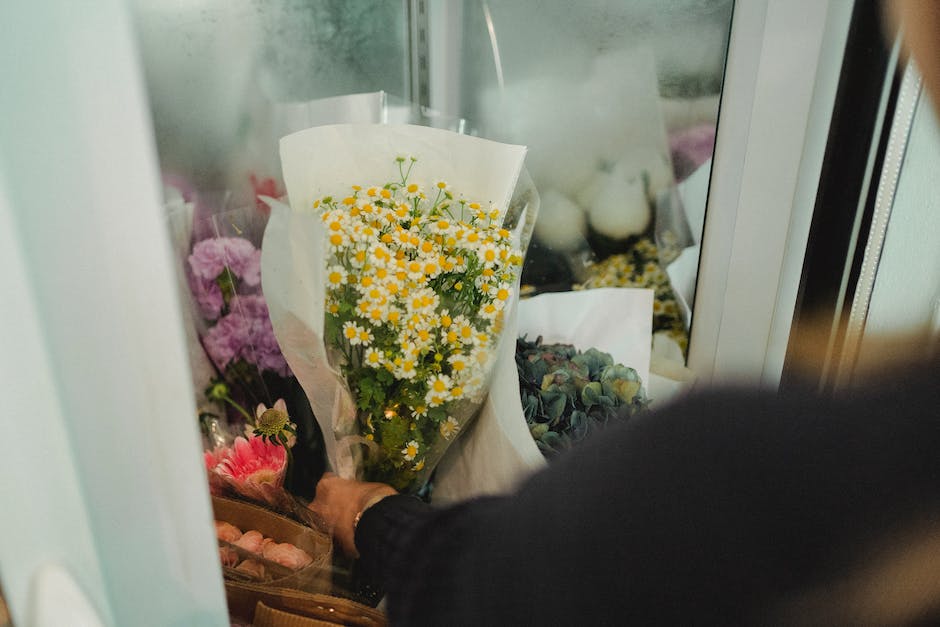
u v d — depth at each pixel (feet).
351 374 2.10
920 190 1.92
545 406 2.36
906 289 2.00
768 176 2.35
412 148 2.32
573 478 0.87
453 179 2.32
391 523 1.62
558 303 2.60
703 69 2.41
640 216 2.74
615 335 2.56
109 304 0.72
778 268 2.39
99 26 0.64
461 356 2.08
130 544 0.82
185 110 2.29
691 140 2.52
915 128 1.90
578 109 2.75
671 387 2.60
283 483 2.10
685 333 2.80
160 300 0.75
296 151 2.26
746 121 2.36
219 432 2.11
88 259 0.70
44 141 0.64
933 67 0.62
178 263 2.11
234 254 2.18
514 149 2.20
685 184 2.59
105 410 0.76
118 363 0.75
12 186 0.64
